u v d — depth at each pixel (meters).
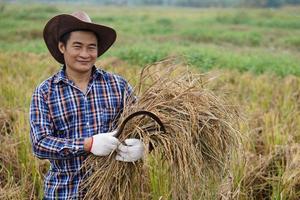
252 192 4.05
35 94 2.68
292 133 5.34
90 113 2.71
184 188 2.71
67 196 2.73
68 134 2.69
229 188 3.48
